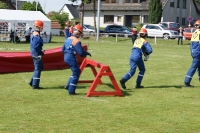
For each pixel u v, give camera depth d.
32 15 35.56
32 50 10.39
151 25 41.44
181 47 31.20
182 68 16.33
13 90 10.30
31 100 9.07
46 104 8.69
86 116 7.73
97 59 19.39
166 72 14.88
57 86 11.15
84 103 8.90
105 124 7.20
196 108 8.70
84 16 60.75
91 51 24.58
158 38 40.31
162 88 11.25
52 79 12.53
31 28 33.56
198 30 11.29
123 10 56.69
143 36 10.81
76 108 8.38
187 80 11.50
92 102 9.03
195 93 10.55
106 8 57.94
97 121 7.39
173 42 35.97
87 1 47.53
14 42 32.94
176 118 7.75
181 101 9.41
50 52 14.91
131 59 10.79
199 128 7.10
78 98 9.45
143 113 8.09
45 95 9.70
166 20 55.66
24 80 12.14
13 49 25.03
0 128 6.77
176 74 14.34
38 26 10.36
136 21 56.41
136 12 55.94
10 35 33.12
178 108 8.66
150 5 50.66
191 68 11.47
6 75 13.21
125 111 8.23
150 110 8.38
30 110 8.09
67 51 9.73
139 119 7.61
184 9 59.72
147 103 9.07
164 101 9.36
